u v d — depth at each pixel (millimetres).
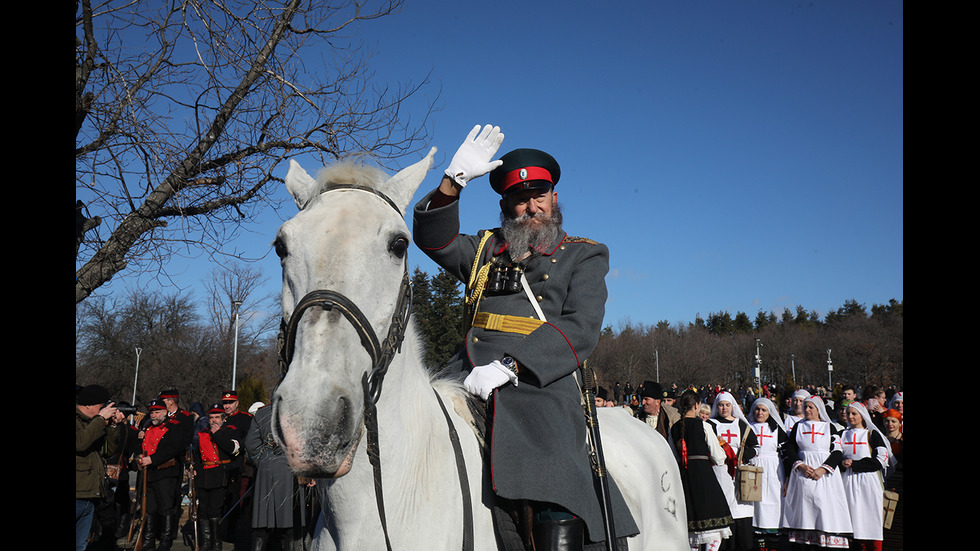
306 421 1544
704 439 8023
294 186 2150
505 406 2367
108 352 42781
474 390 2299
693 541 7840
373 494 1878
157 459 8945
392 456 1929
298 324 1672
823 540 8586
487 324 2553
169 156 5203
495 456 2189
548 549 2176
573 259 2619
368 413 1717
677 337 88688
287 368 1743
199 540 9055
